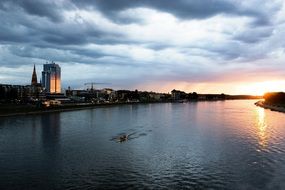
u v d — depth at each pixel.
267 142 109.06
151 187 62.81
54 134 134.12
